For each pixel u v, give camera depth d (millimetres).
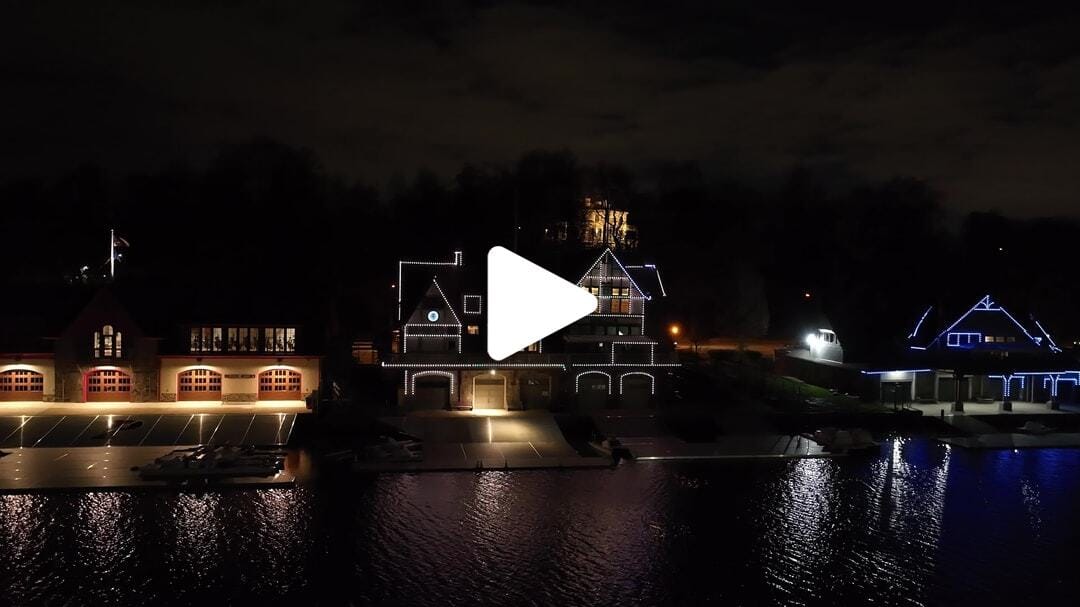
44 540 42250
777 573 41312
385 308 88750
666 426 63188
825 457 59219
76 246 93500
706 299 104375
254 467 51688
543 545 43531
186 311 64312
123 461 52375
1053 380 73188
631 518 47250
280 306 64938
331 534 44062
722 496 51000
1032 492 53031
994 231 120250
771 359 84562
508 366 64188
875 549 44250
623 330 67312
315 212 101750
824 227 114875
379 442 57344
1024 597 39594
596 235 109938
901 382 71562
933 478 55438
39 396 62031
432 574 40219
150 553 41344
